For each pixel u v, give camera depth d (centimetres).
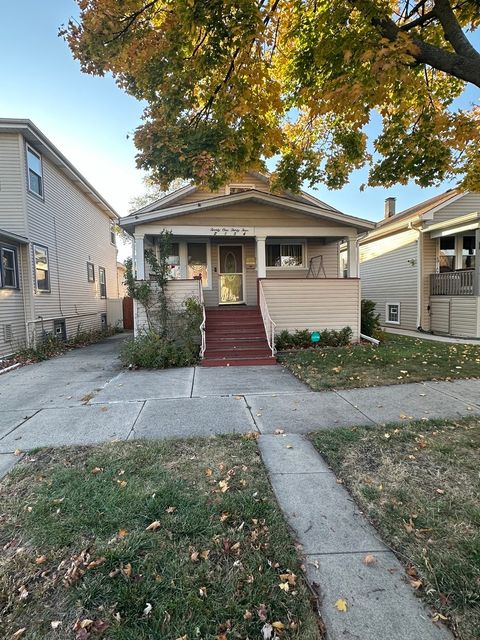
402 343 984
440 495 260
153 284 880
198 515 240
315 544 214
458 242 1358
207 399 515
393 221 1563
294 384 592
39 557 205
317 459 323
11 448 359
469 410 445
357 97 320
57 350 1052
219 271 1155
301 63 439
